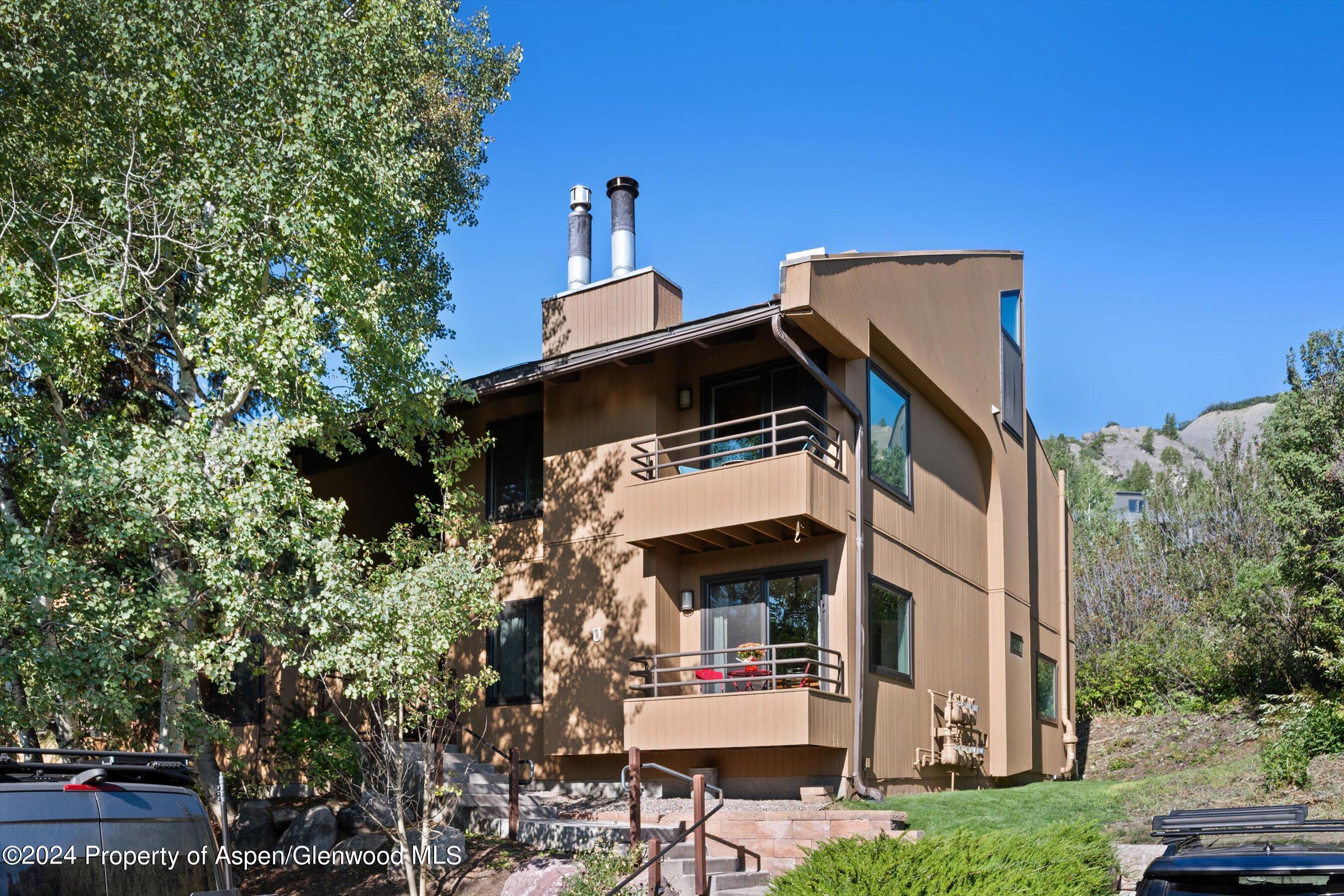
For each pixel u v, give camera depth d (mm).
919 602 18750
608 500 18328
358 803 15625
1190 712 25969
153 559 13523
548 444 19297
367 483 23203
